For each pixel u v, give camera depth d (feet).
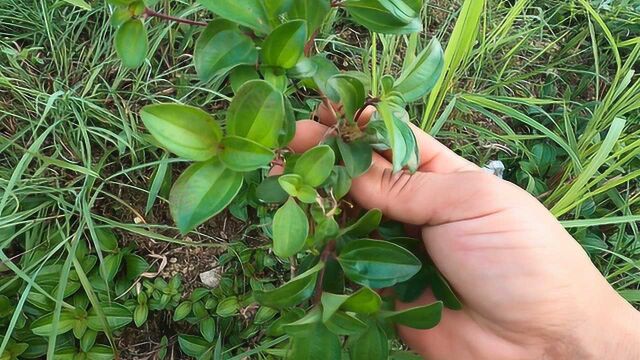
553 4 1.31
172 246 0.97
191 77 1.03
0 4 1.04
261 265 0.96
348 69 1.13
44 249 0.91
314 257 0.58
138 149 0.95
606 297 0.67
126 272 0.94
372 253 0.55
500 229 0.63
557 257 0.63
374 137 0.57
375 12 0.53
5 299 0.86
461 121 1.12
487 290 0.65
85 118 0.95
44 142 0.99
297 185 0.50
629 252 1.07
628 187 1.08
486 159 1.13
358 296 0.48
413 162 0.58
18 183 0.91
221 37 0.47
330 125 0.65
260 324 0.93
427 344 0.75
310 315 0.50
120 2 0.45
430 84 0.58
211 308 0.94
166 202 0.98
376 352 0.52
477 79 1.17
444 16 1.25
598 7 1.27
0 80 0.91
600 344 0.67
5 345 0.78
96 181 0.97
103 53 1.05
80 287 0.90
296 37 0.46
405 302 0.65
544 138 1.18
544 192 1.10
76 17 1.05
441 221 0.65
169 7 1.01
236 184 0.45
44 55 1.06
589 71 1.25
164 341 0.94
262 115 0.44
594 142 1.10
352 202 0.68
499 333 0.69
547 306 0.64
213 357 0.92
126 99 1.02
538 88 1.24
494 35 1.16
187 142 0.43
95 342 0.92
